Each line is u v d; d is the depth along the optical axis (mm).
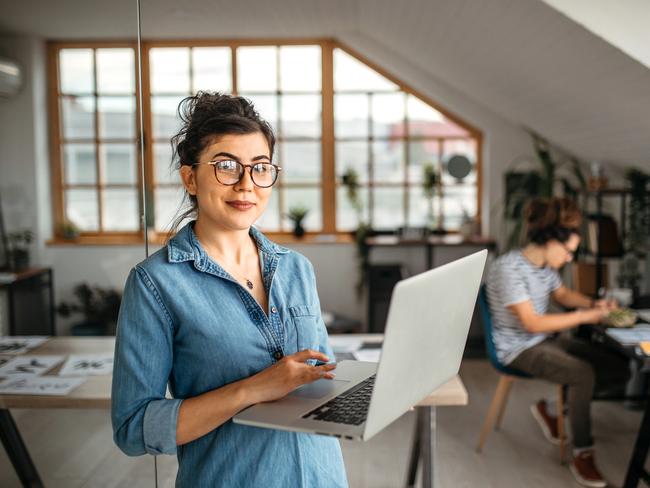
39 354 2221
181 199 1227
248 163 1109
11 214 2264
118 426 1045
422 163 5496
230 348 1090
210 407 1021
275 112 5355
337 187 5504
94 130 2697
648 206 4113
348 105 5406
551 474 3025
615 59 2756
